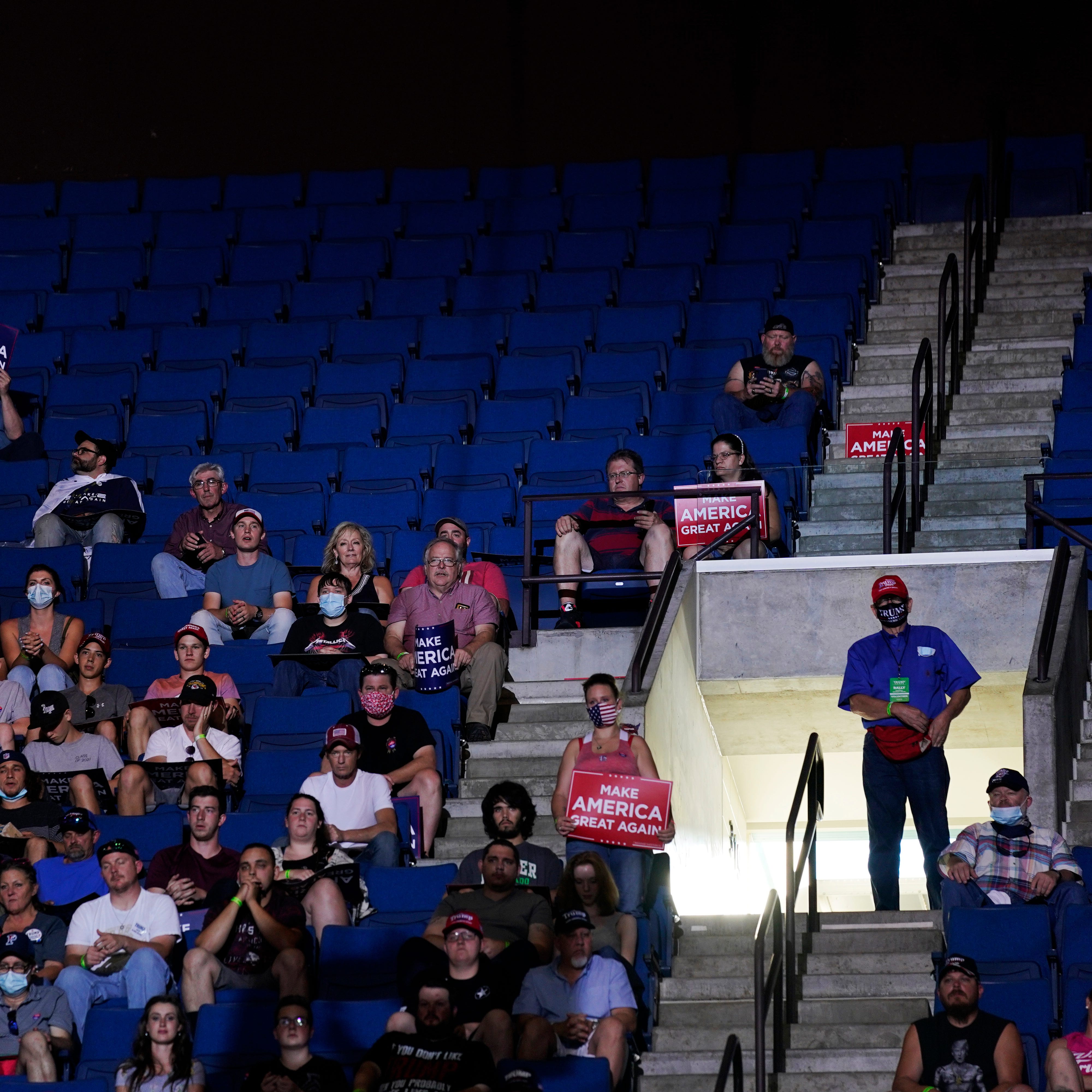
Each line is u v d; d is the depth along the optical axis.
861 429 41.03
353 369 47.78
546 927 25.62
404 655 33.12
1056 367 45.25
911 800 30.27
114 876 26.05
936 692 30.64
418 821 29.34
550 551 39.38
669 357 46.38
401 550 39.78
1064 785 30.67
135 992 24.88
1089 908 24.97
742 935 28.72
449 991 22.59
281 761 30.81
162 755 31.31
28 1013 24.61
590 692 28.75
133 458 44.75
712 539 36.69
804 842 29.14
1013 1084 22.52
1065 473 37.19
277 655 33.38
